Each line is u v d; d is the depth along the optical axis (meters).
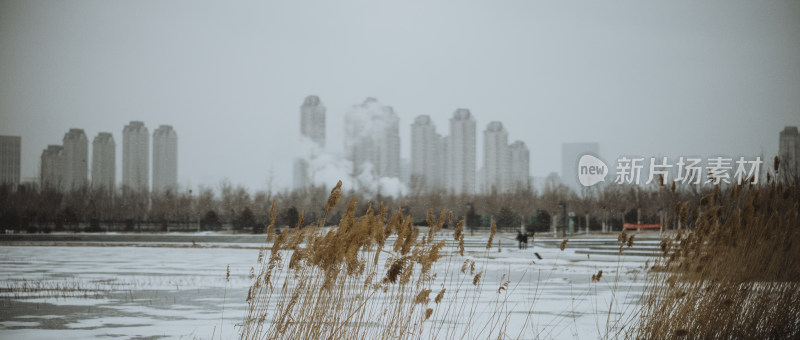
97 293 18.20
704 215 9.04
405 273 7.52
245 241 53.81
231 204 93.44
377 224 7.14
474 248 40.56
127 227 70.00
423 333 11.13
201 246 45.50
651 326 8.88
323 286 7.09
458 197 108.75
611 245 41.84
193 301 16.42
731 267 9.05
